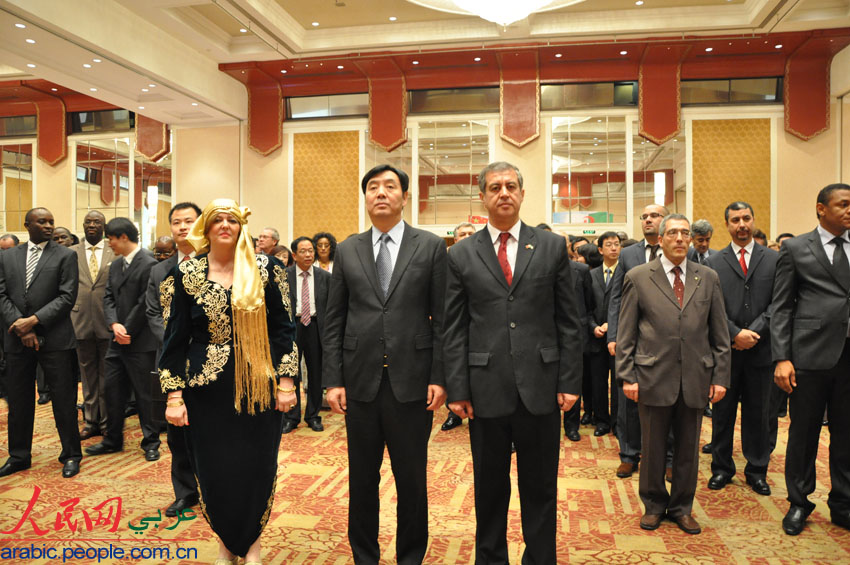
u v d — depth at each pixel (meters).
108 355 4.66
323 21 10.94
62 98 14.15
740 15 10.19
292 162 13.36
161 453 4.67
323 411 6.41
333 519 3.38
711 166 12.01
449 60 11.85
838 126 11.46
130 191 14.23
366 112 13.17
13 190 14.86
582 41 10.98
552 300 2.59
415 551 2.65
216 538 3.10
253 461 2.59
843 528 3.23
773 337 3.27
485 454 2.57
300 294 5.55
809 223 11.64
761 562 2.82
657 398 3.20
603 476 4.18
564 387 2.53
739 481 4.03
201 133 13.70
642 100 12.01
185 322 2.58
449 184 12.87
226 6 9.45
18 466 4.18
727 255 3.93
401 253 2.70
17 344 4.12
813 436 3.19
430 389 2.63
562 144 12.54
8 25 8.34
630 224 12.27
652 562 2.82
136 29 9.84
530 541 2.53
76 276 4.25
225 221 2.60
